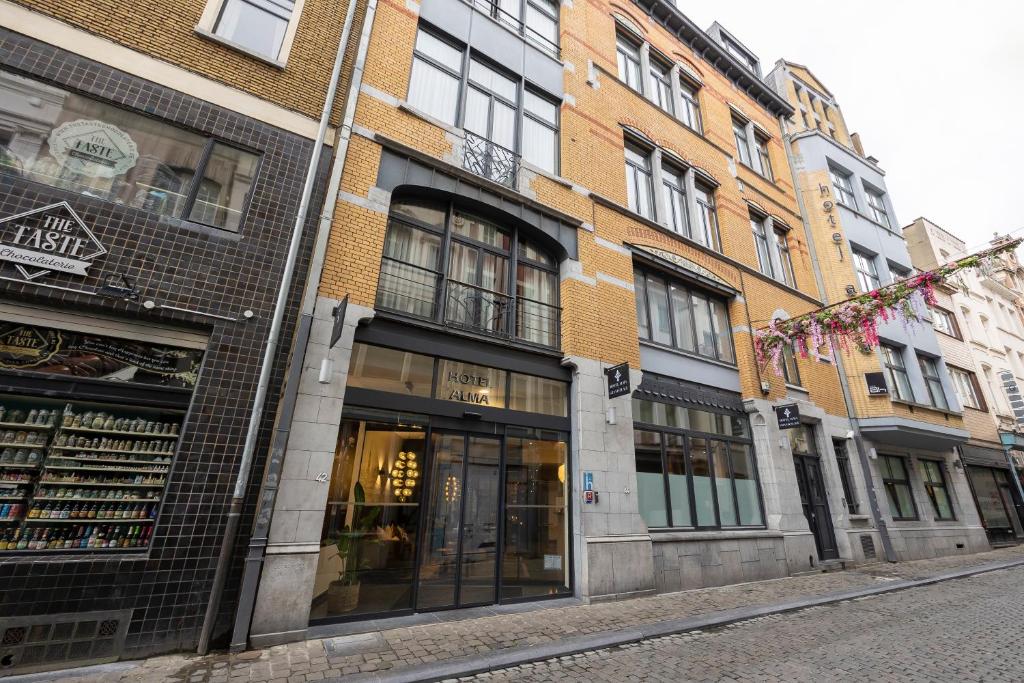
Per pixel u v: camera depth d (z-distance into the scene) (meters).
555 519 7.47
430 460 6.57
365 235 6.64
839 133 19.30
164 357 5.32
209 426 5.18
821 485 11.75
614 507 7.70
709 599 7.38
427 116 7.89
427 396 6.72
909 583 9.05
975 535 14.52
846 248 14.55
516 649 4.92
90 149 5.39
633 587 7.39
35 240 4.74
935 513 14.16
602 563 7.21
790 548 9.75
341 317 5.68
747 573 8.97
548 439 7.75
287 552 5.03
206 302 5.47
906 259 16.83
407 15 8.41
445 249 7.59
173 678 4.02
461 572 6.43
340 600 5.53
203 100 6.16
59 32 5.41
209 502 5.01
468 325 7.45
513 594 6.77
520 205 8.54
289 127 6.70
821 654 5.05
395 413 6.42
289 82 6.94
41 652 4.13
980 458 16.31
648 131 11.76
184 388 5.31
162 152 5.82
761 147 15.96
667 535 8.27
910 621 6.47
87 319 4.96
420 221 7.59
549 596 7.02
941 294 18.72
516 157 8.88
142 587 4.57
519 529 7.11
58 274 4.78
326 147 6.95
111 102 5.55
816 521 11.14
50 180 5.08
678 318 10.75
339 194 6.60
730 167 13.66
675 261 10.63
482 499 6.88
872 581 9.18
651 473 8.73
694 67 14.30
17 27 5.20
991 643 5.45
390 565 5.96
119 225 5.20
